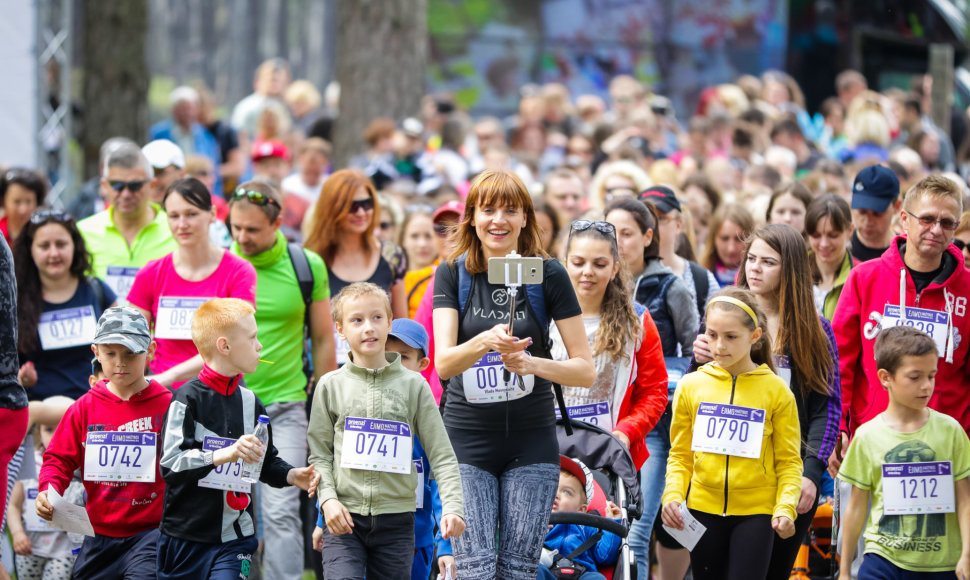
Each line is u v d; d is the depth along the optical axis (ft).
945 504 64.69
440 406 61.82
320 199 84.89
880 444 65.62
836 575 78.18
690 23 248.93
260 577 77.46
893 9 239.50
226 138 168.25
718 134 168.04
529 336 56.65
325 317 79.05
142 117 160.25
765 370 64.39
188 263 74.69
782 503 61.82
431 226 97.76
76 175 171.83
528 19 245.86
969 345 70.08
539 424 57.21
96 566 62.80
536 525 55.98
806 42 244.63
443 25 242.78
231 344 60.54
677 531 64.08
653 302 77.77
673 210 82.69
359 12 161.68
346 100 162.71
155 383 64.28
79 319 77.56
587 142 166.71
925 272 70.54
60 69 131.75
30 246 76.89
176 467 58.80
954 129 199.31
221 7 401.70
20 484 73.97
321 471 58.34
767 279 67.72
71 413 63.31
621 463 65.87
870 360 71.46
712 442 63.57
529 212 57.47
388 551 58.44
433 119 186.19
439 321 57.31
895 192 82.58
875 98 163.12
